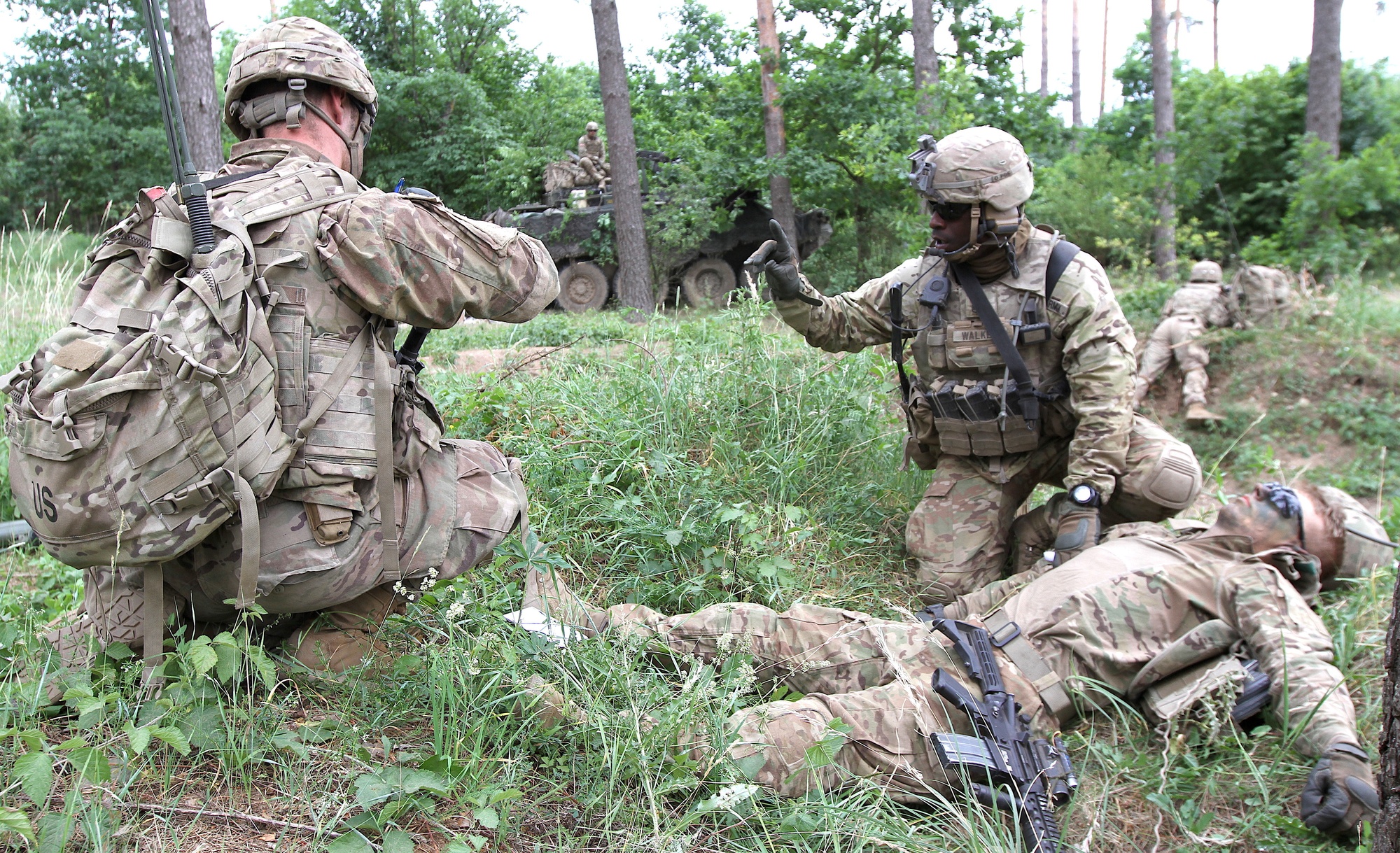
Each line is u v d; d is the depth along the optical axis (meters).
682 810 2.26
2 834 1.76
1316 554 3.08
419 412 2.39
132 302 1.93
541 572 2.86
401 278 2.12
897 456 4.32
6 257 6.72
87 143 21.02
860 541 3.79
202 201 1.96
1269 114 15.98
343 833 1.93
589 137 15.44
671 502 3.60
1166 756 2.58
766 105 14.68
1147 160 14.80
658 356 4.54
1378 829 1.95
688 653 2.85
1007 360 3.48
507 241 2.30
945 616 3.21
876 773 2.49
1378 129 16.75
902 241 12.95
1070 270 3.44
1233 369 8.16
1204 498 4.86
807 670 2.82
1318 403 7.68
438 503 2.34
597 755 2.23
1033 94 15.97
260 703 2.26
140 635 2.26
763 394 4.21
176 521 1.93
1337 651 2.97
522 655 2.46
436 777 2.00
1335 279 10.52
